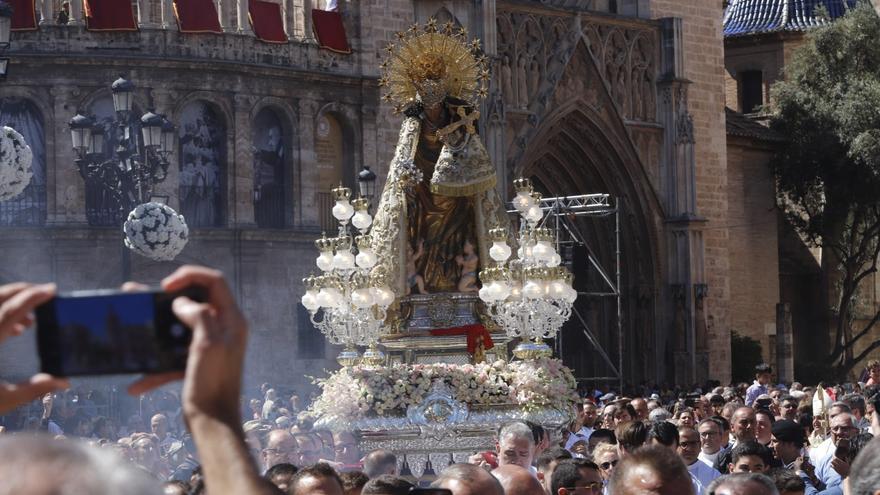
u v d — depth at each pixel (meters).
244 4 102.44
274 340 102.44
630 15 131.12
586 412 59.28
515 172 118.62
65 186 95.44
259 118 103.88
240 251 101.19
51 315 6.78
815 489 36.03
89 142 69.62
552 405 51.47
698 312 130.12
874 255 144.75
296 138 104.69
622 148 127.31
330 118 107.56
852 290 145.00
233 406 6.81
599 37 125.88
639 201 128.88
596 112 125.25
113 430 68.75
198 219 100.62
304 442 40.50
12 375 87.00
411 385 50.69
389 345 55.56
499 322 53.12
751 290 143.88
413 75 56.00
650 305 129.88
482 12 115.12
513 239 56.28
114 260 96.19
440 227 55.94
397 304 55.50
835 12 162.00
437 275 56.16
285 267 103.38
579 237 124.62
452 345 55.00
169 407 75.12
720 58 136.88
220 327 6.77
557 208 112.06
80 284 95.31
